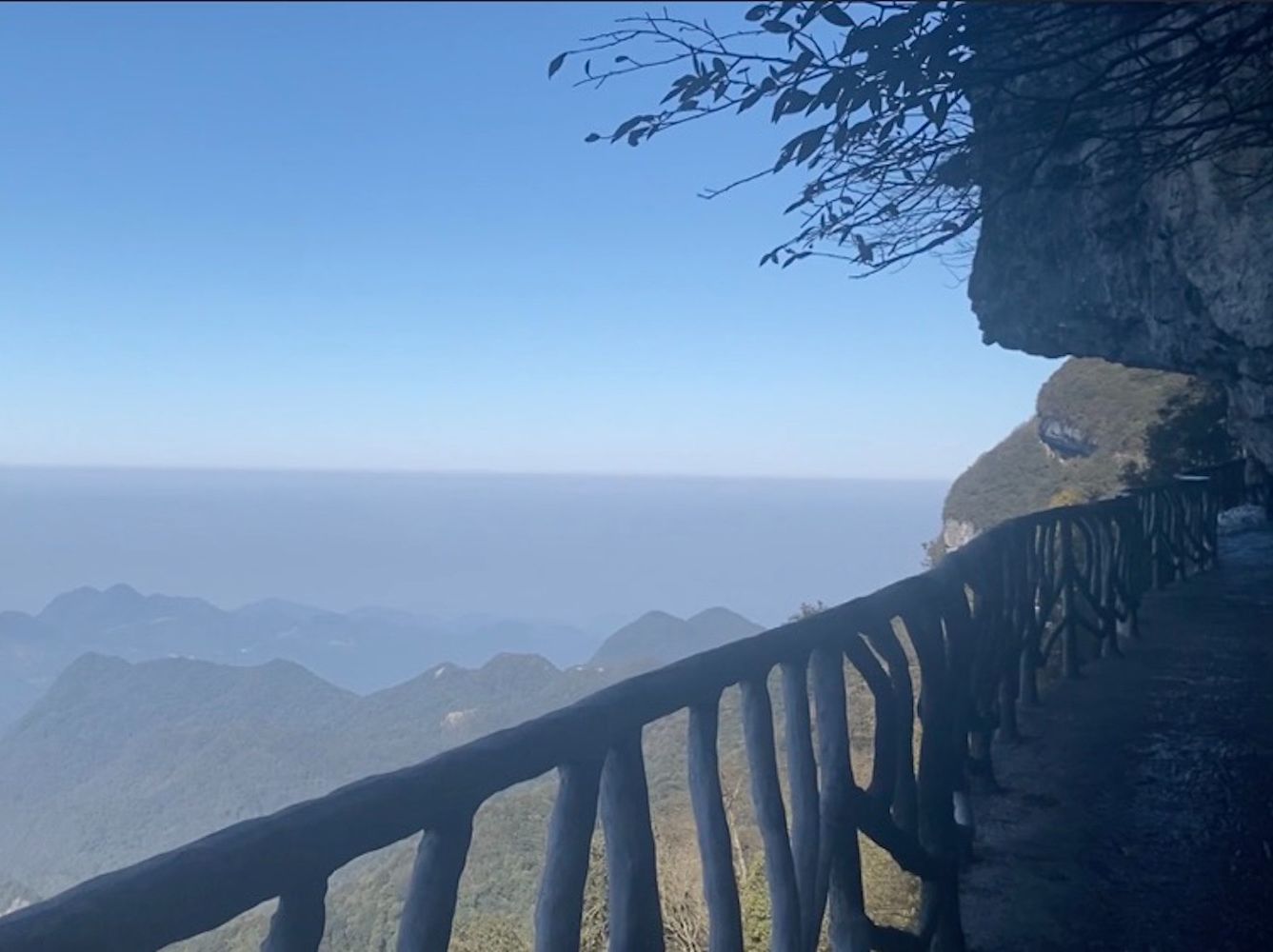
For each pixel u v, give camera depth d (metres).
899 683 3.50
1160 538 11.10
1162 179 9.38
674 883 6.56
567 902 1.91
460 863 1.66
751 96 3.00
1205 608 9.74
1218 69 3.72
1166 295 10.30
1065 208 11.13
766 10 2.81
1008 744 5.69
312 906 1.42
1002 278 12.91
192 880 1.25
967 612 4.42
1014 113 3.63
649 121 3.07
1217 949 3.41
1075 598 7.78
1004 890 3.94
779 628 2.74
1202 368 11.05
